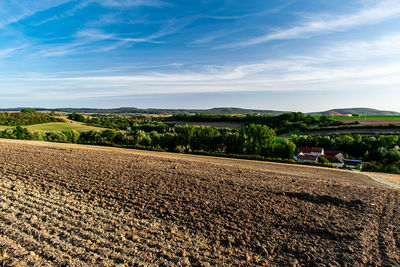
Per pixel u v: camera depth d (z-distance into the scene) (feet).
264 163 118.01
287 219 33.53
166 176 56.90
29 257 21.16
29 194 38.29
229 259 23.22
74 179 49.49
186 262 21.95
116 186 45.83
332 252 25.25
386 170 134.51
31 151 89.10
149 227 29.17
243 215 34.27
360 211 38.47
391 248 26.25
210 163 95.66
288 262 23.27
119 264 21.04
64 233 25.94
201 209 35.96
